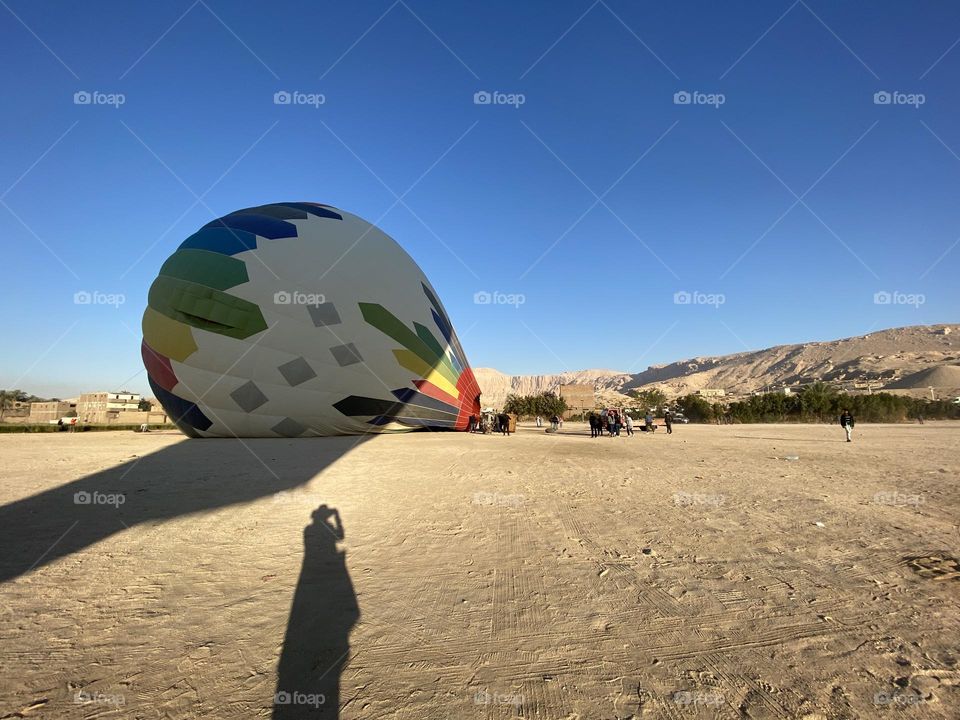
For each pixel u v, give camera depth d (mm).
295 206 24578
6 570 5359
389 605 4453
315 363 21203
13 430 43812
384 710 2945
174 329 20500
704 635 3799
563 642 3736
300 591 4789
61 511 8039
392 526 7164
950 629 3809
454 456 15461
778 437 27016
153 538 6551
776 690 3066
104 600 4582
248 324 20484
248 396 20812
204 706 3000
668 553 5777
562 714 2879
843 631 3811
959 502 8445
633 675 3277
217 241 21797
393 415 23609
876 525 6906
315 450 17031
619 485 10391
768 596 4488
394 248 26000
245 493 9422
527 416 71688
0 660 3535
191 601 4562
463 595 4660
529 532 6816
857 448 19156
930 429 36656
